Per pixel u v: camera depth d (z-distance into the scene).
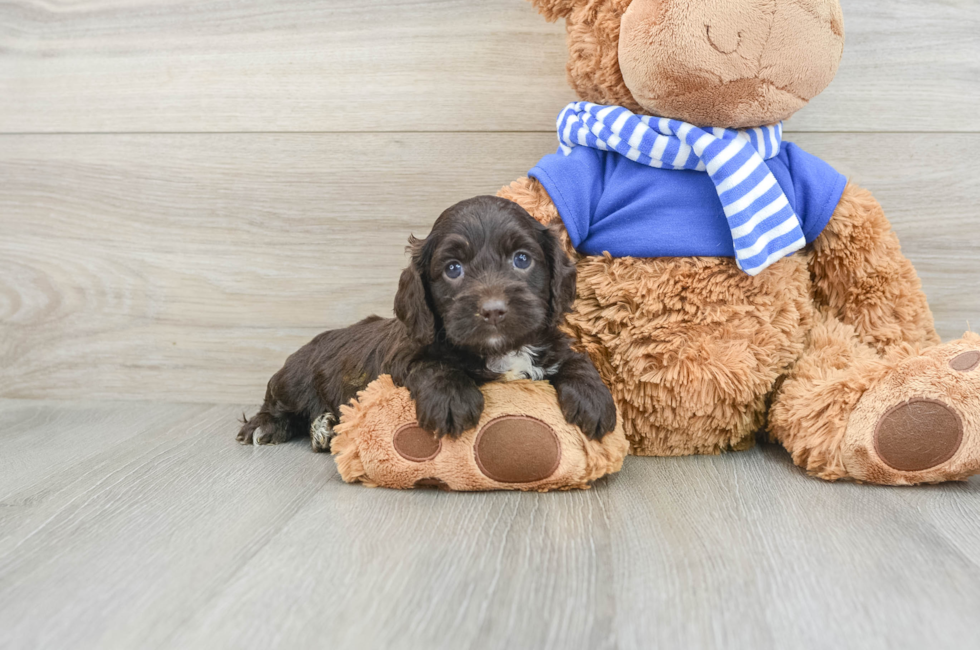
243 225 1.00
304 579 0.61
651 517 0.69
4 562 0.64
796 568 0.61
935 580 0.60
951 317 0.94
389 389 0.76
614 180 0.82
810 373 0.79
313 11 0.97
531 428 0.73
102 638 0.56
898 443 0.72
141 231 1.01
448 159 0.97
